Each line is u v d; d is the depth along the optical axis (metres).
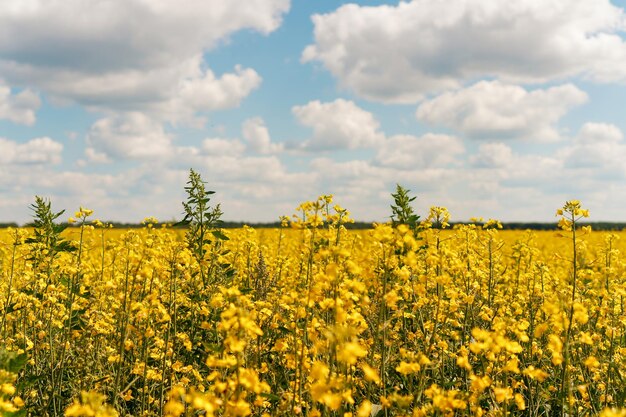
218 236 7.31
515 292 8.00
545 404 5.61
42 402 5.72
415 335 5.93
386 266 4.49
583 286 7.13
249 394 4.27
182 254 5.93
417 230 6.83
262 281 7.14
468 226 8.09
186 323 6.80
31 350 6.61
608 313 6.67
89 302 7.31
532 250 8.34
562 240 19.52
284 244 12.80
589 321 6.75
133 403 5.96
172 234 8.92
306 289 5.29
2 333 6.38
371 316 5.24
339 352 3.46
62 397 5.88
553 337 4.02
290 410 4.25
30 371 6.39
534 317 7.00
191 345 6.02
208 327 5.48
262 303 5.09
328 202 5.36
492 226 7.81
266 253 10.04
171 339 5.91
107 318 6.44
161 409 4.91
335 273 4.02
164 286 6.28
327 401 3.14
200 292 7.01
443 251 5.98
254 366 4.81
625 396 4.91
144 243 6.39
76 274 6.48
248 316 3.64
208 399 3.32
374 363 5.00
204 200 7.39
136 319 5.17
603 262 7.19
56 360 6.36
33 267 7.31
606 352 6.52
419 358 4.13
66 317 6.14
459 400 3.53
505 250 11.93
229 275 7.48
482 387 3.70
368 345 5.27
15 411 3.61
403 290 6.04
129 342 5.18
